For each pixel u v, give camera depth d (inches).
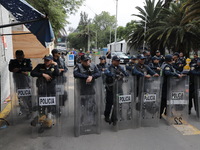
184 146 114.9
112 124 149.6
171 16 598.2
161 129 141.6
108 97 146.0
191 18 466.0
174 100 151.4
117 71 141.8
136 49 872.9
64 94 157.1
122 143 117.3
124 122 140.2
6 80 204.1
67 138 123.3
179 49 596.1
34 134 122.0
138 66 166.2
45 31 141.7
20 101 145.9
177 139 124.4
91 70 128.0
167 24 601.6
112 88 143.2
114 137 126.0
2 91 189.8
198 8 427.2
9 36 224.5
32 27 152.6
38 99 124.4
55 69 126.7
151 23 771.4
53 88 125.8
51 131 127.2
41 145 113.1
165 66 152.6
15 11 135.1
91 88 127.4
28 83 145.9
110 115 142.1
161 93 149.3
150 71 162.2
